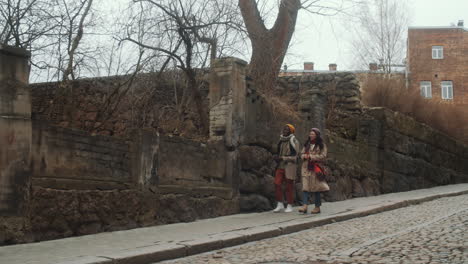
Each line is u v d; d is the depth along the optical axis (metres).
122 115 13.97
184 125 14.06
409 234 8.12
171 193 9.79
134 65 12.65
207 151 10.85
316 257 6.53
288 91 18.52
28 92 7.36
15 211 7.08
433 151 21.62
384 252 6.68
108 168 8.58
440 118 23.47
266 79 13.83
